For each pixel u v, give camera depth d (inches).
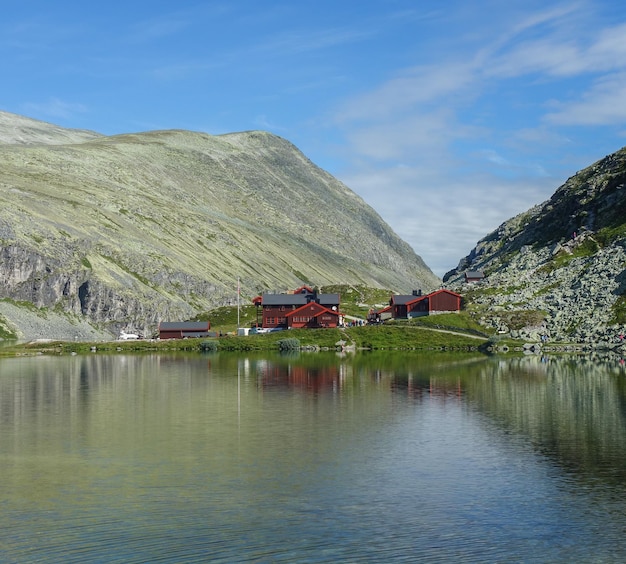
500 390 3971.5
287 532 1749.5
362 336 7170.3
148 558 1598.2
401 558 1600.6
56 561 1583.4
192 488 2100.1
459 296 7691.9
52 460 2421.3
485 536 1728.6
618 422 3019.2
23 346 7564.0
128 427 2970.0
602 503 1955.0
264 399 3703.3
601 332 6565.0
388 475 2228.1
